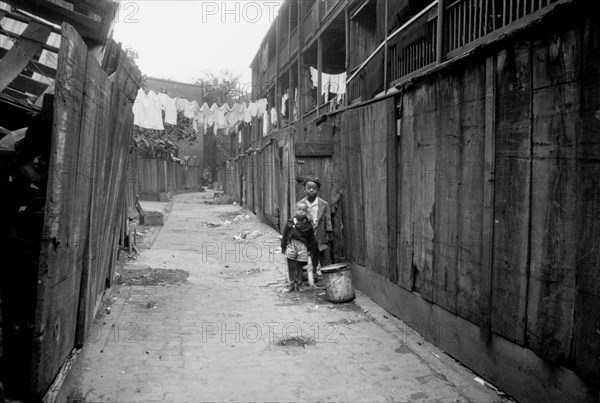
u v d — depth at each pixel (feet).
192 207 72.02
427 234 15.64
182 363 13.83
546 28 10.19
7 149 10.07
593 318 9.07
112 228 18.10
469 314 13.29
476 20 15.51
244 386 12.46
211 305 20.18
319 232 23.52
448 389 12.44
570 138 9.64
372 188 20.33
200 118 50.37
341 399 11.86
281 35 64.69
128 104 18.04
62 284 9.34
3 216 10.39
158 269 26.76
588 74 9.15
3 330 9.63
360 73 27.02
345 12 33.83
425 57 18.83
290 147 31.42
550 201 10.21
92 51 16.79
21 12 16.16
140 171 77.00
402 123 17.33
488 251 12.25
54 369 9.44
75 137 9.37
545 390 10.44
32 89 16.60
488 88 12.11
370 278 20.81
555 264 10.08
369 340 16.05
